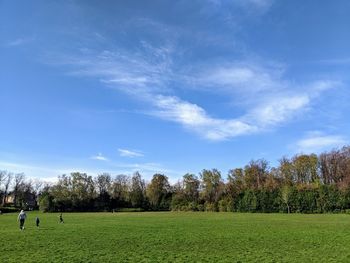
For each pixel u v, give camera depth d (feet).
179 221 265.34
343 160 512.63
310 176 527.40
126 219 299.38
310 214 403.13
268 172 552.00
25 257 107.45
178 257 106.93
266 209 488.44
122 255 110.52
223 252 115.75
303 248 122.42
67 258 105.50
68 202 589.73
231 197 532.73
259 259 103.04
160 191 631.56
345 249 118.73
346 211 424.46
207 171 569.64
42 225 232.94
